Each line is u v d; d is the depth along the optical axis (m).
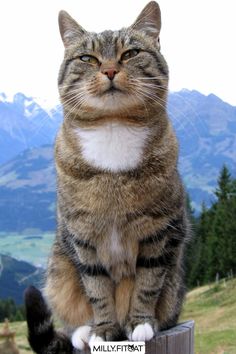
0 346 2.00
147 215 0.75
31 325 0.79
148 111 0.76
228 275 6.01
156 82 0.78
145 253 0.78
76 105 0.76
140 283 0.78
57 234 0.85
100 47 0.79
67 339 0.82
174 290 0.83
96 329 0.78
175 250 0.79
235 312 4.55
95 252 0.79
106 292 0.80
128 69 0.77
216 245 6.11
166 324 0.83
